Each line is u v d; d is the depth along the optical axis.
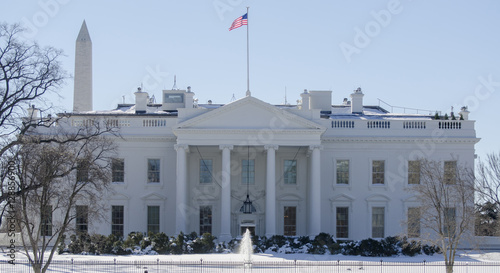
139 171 79.56
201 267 51.62
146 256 63.19
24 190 51.38
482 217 75.75
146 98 86.25
